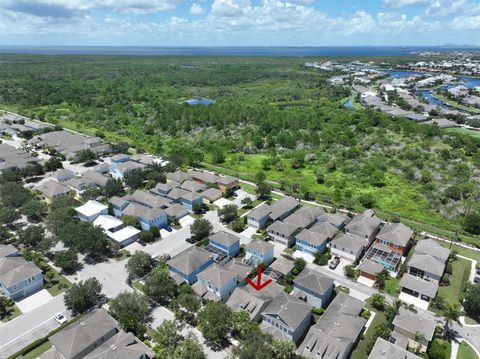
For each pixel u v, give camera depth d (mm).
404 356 50375
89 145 149375
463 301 65312
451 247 86250
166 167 125438
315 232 83312
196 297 63250
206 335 55188
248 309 60875
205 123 199375
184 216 98438
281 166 136375
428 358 54281
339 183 121938
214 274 66062
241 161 146625
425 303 66375
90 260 77750
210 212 101438
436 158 141500
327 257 79688
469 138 160625
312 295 64750
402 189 118000
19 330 58688
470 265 79188
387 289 70438
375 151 151625
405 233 83688
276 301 60156
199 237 86625
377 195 114188
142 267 71438
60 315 60719
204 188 112125
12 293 65062
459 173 124812
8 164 122438
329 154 150125
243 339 54938
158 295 64188
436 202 106750
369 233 83812
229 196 112000
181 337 56656
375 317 62312
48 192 104375
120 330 56438
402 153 146375
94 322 55375
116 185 107062
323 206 106625
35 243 79875
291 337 55500
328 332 54312
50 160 128500
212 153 148375
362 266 74625
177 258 71562
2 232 81562
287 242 84312
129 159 135250
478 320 62938
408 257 81375
